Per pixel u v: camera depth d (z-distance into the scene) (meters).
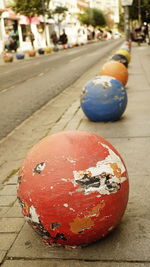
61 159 2.69
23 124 7.57
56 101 10.05
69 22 78.50
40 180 2.68
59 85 13.23
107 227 2.81
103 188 2.67
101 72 9.61
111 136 5.73
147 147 5.07
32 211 2.75
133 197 3.65
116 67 9.52
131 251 2.84
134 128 6.08
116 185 2.73
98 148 2.81
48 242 2.93
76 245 2.89
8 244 3.04
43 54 36.78
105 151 2.81
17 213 3.57
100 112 6.49
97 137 3.01
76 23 86.25
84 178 2.62
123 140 5.48
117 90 6.47
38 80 15.13
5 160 5.48
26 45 51.91
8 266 2.76
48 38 62.38
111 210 2.74
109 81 6.54
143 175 4.14
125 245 2.92
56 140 2.88
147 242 2.93
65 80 14.58
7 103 10.12
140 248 2.86
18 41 49.84
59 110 8.74
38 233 2.90
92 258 2.79
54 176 2.64
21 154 5.69
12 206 3.74
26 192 2.76
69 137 2.89
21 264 2.77
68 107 8.65
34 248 2.96
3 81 15.39
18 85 13.87
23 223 3.37
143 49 28.77
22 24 50.97
